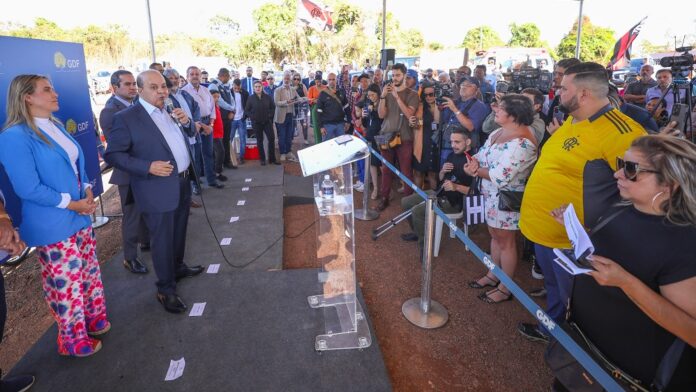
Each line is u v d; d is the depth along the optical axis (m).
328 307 2.60
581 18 10.27
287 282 3.14
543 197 2.29
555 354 1.57
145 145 2.56
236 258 3.68
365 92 6.39
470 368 2.42
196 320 2.66
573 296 1.50
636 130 1.98
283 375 2.18
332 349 2.37
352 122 7.65
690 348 1.25
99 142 6.03
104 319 2.54
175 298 2.77
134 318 2.68
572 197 2.18
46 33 24.31
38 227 2.06
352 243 2.37
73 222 2.16
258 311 2.76
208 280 3.18
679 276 1.18
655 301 1.19
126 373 2.19
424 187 5.84
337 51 28.69
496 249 3.18
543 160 2.31
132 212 3.20
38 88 2.01
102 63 24.38
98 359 2.30
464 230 4.06
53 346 2.40
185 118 2.91
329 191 2.37
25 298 3.30
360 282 3.43
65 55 3.88
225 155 7.19
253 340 2.46
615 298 1.34
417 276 3.54
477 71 7.14
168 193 2.63
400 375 2.35
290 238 4.48
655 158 1.21
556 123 3.02
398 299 3.17
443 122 4.76
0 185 2.93
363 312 2.73
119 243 4.25
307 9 12.09
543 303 3.11
